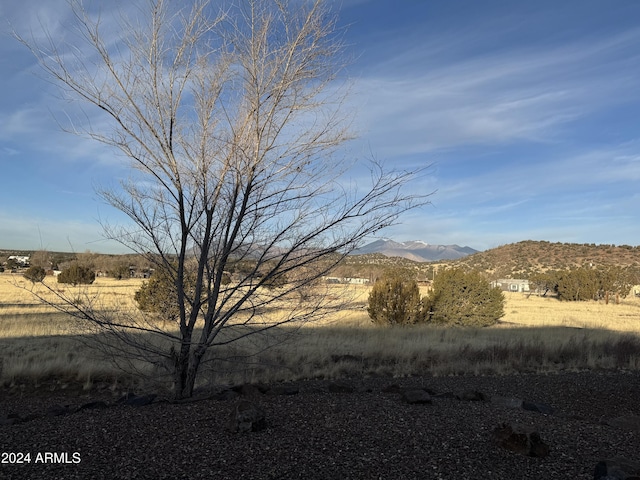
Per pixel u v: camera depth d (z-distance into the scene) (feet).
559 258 339.98
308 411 18.67
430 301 70.74
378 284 69.92
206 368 27.07
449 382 35.14
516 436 14.67
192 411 18.70
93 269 78.02
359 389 27.66
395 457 13.89
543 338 53.83
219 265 21.97
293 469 12.99
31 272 81.61
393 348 44.93
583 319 89.35
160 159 21.47
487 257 367.25
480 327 67.05
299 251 21.88
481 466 13.38
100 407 21.09
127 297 51.42
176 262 24.20
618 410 28.27
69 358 36.35
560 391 32.71
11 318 55.57
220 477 12.48
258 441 15.06
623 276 169.37
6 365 32.99
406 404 20.62
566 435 16.53
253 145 21.56
